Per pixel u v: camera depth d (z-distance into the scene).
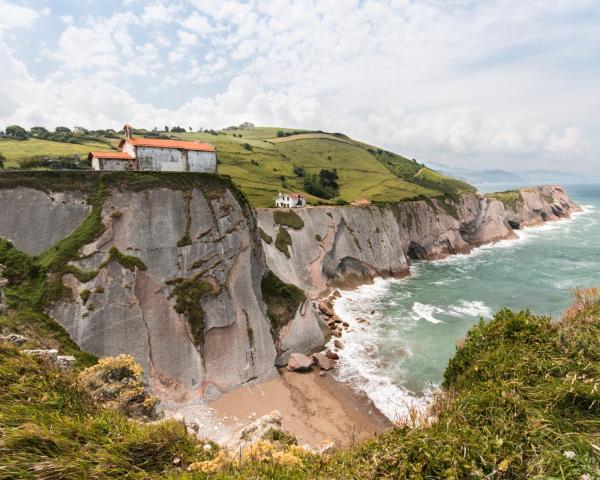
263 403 30.78
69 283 30.00
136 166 45.53
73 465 7.12
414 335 43.81
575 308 15.31
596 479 6.02
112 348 29.27
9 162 58.00
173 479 7.64
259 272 42.12
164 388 29.78
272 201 87.75
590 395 8.03
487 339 13.98
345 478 7.39
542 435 7.25
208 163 50.41
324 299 55.91
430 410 10.48
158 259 34.12
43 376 10.80
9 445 7.07
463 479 6.55
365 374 35.44
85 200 34.41
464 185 147.62
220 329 34.38
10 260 29.81
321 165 144.62
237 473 8.15
